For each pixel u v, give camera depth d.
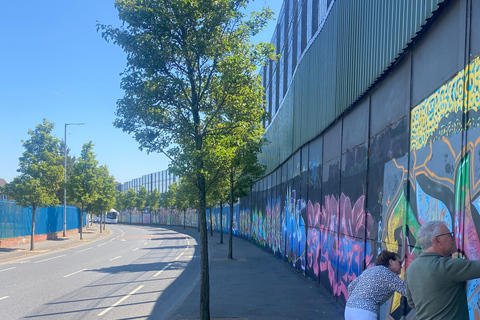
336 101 9.28
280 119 18.69
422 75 5.20
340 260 8.77
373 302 3.83
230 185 18.89
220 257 18.97
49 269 15.47
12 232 26.38
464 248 3.99
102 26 7.51
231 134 8.38
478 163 3.78
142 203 79.50
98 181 35.62
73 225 43.50
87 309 8.59
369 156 7.22
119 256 20.55
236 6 7.87
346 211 8.48
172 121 7.94
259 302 8.90
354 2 8.13
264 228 23.31
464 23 4.18
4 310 8.53
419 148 5.17
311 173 12.03
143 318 7.80
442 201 4.49
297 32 16.20
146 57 7.31
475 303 3.65
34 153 26.12
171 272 14.39
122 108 7.73
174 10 7.32
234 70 7.63
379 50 6.62
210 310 8.19
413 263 3.11
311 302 8.86
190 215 62.25
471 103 3.97
